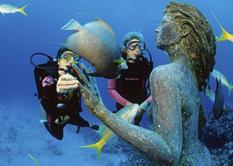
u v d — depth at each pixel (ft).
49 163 49.67
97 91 7.54
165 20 8.39
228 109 29.73
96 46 6.68
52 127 10.94
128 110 9.10
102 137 10.28
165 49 8.44
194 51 8.18
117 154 49.03
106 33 6.78
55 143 57.16
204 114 9.11
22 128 65.36
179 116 7.20
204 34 8.21
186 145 7.99
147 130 7.09
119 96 15.01
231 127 27.84
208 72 8.50
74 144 56.75
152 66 15.14
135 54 14.97
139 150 6.97
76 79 7.16
